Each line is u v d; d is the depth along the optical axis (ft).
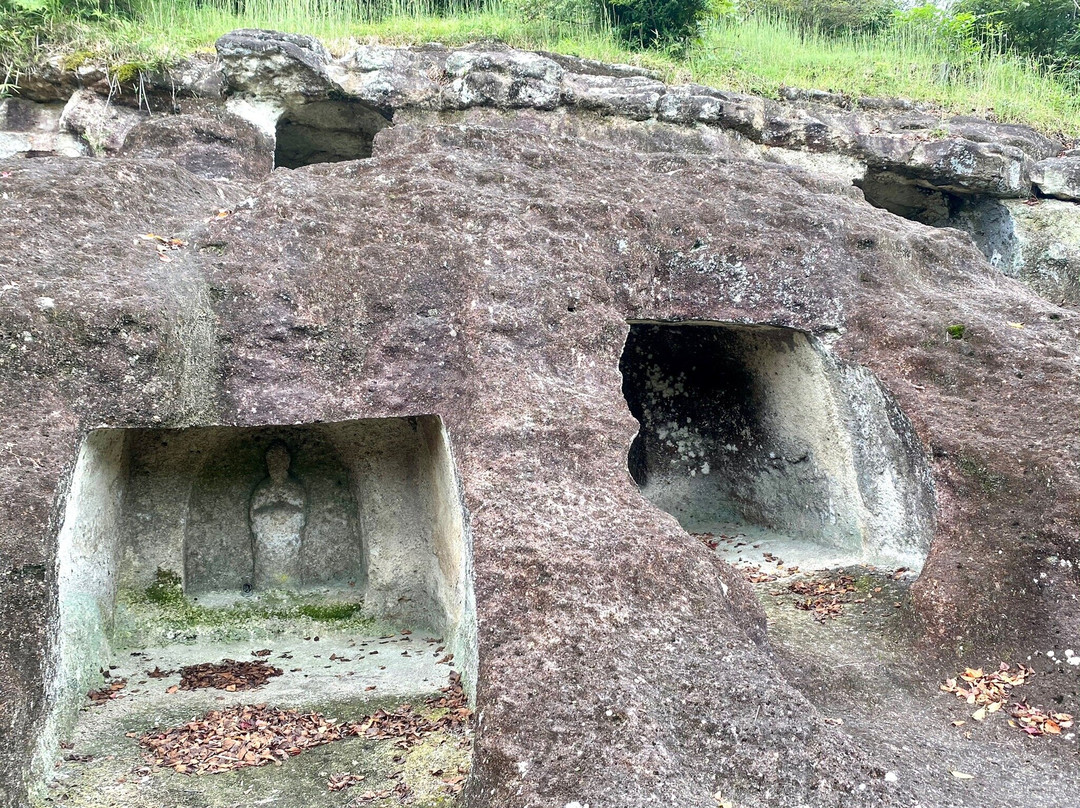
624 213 18.74
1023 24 43.83
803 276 19.10
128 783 12.73
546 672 11.90
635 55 33.71
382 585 19.90
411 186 18.19
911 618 16.11
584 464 14.49
